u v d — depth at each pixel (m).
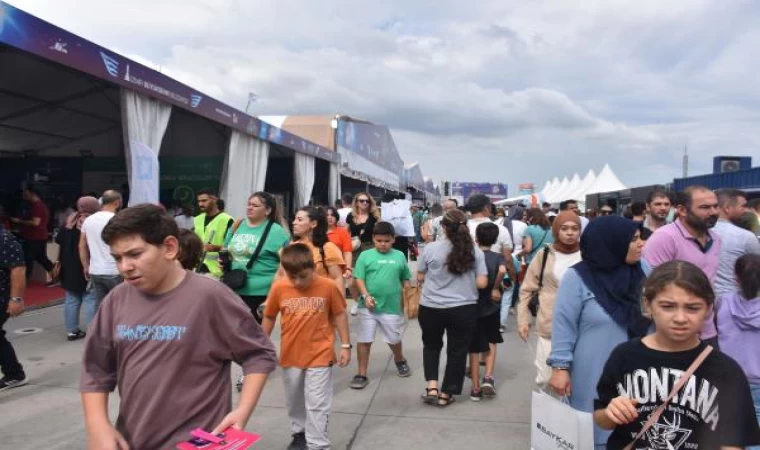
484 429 4.61
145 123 8.01
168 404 2.04
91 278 6.80
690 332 2.05
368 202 9.23
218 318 2.14
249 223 5.46
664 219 5.43
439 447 4.27
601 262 3.03
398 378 5.97
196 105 9.18
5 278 5.20
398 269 5.73
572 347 3.09
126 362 2.08
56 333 7.50
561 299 3.13
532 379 6.02
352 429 4.59
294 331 3.95
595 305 3.02
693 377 2.06
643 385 2.13
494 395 5.41
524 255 8.57
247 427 4.57
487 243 5.90
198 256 3.64
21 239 10.34
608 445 2.29
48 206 12.68
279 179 17.61
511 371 6.34
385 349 7.23
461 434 4.51
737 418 1.99
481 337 5.35
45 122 12.60
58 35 5.95
